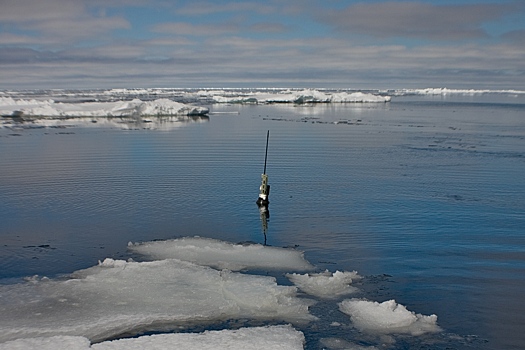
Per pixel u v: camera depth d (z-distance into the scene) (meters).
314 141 35.00
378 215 15.46
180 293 9.28
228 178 21.12
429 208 16.34
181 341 7.57
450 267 11.11
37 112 56.06
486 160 26.86
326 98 101.81
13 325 8.03
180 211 15.86
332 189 19.19
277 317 8.62
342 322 8.52
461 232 13.73
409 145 33.22
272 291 9.42
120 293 9.27
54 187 19.22
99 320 8.25
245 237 13.28
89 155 27.73
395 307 8.93
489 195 18.25
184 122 51.97
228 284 9.73
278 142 34.19
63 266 11.06
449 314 8.86
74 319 8.27
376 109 81.75
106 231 13.70
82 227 14.07
